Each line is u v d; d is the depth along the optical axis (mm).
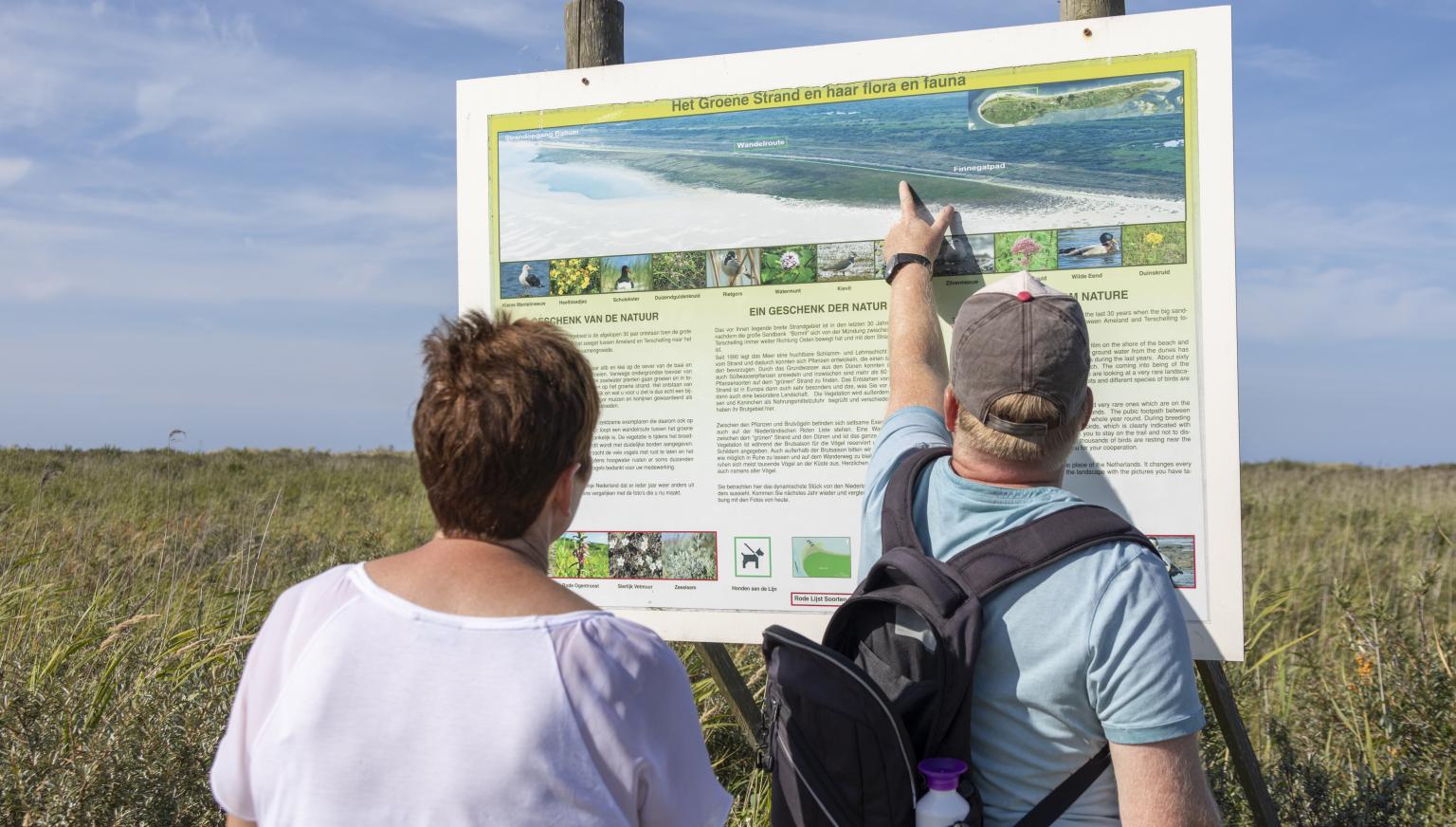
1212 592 2238
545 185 2750
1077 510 1407
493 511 1240
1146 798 1274
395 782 1094
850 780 1420
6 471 11242
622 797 1125
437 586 1193
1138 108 2314
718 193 2613
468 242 2812
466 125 2818
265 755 1164
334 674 1146
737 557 2588
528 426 1215
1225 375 2246
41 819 2686
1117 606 1311
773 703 1547
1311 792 2852
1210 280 2260
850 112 2516
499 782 1073
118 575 5738
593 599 2705
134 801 2768
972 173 2426
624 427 2668
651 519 2652
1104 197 2330
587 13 2822
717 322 2607
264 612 4656
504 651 1129
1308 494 11258
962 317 1537
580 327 2711
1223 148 2258
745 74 2598
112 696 3418
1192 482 2260
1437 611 4887
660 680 1192
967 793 1389
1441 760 3029
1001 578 1385
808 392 2537
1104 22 2338
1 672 3443
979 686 1407
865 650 1494
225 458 15578
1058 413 1450
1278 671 4082
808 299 2537
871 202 2498
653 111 2664
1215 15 2266
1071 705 1348
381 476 14078
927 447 1829
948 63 2447
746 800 3258
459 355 1279
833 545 2514
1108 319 2320
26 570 5512
